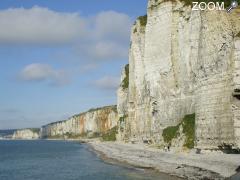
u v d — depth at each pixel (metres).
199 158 36.03
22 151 105.44
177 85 54.41
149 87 61.59
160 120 57.38
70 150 103.44
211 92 36.09
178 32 55.06
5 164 63.16
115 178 37.56
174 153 44.75
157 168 39.72
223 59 34.19
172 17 56.50
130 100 81.12
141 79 73.38
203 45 38.03
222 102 34.31
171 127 53.47
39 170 52.19
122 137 100.38
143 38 73.62
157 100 58.69
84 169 49.97
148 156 48.84
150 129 65.81
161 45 58.03
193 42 47.38
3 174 48.66
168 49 56.38
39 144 166.50
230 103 32.75
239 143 31.08
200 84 38.44
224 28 34.38
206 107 36.88
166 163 39.69
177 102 53.56
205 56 37.31
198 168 31.91
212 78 36.00
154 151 53.25
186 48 51.62
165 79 56.66
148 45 62.03
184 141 44.47
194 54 47.19
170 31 56.34
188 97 50.66
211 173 28.92
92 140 166.00
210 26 36.94
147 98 68.19
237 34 31.48
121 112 105.94
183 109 51.69
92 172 45.34
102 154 72.50
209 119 36.31
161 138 54.94
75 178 41.34
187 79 50.84
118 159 57.12
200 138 38.00
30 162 66.06
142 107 71.31
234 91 31.05
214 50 35.75
